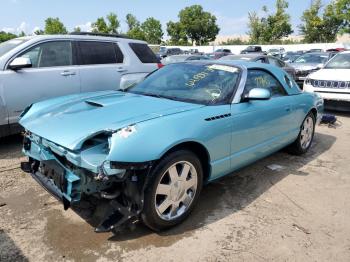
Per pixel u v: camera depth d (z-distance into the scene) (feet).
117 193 9.32
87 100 11.91
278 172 15.52
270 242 10.03
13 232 10.01
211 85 12.61
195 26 207.62
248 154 12.96
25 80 17.74
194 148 10.84
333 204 12.58
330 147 19.77
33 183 13.33
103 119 9.84
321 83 27.84
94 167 8.58
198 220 11.05
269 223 11.07
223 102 11.91
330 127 24.72
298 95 16.33
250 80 13.33
